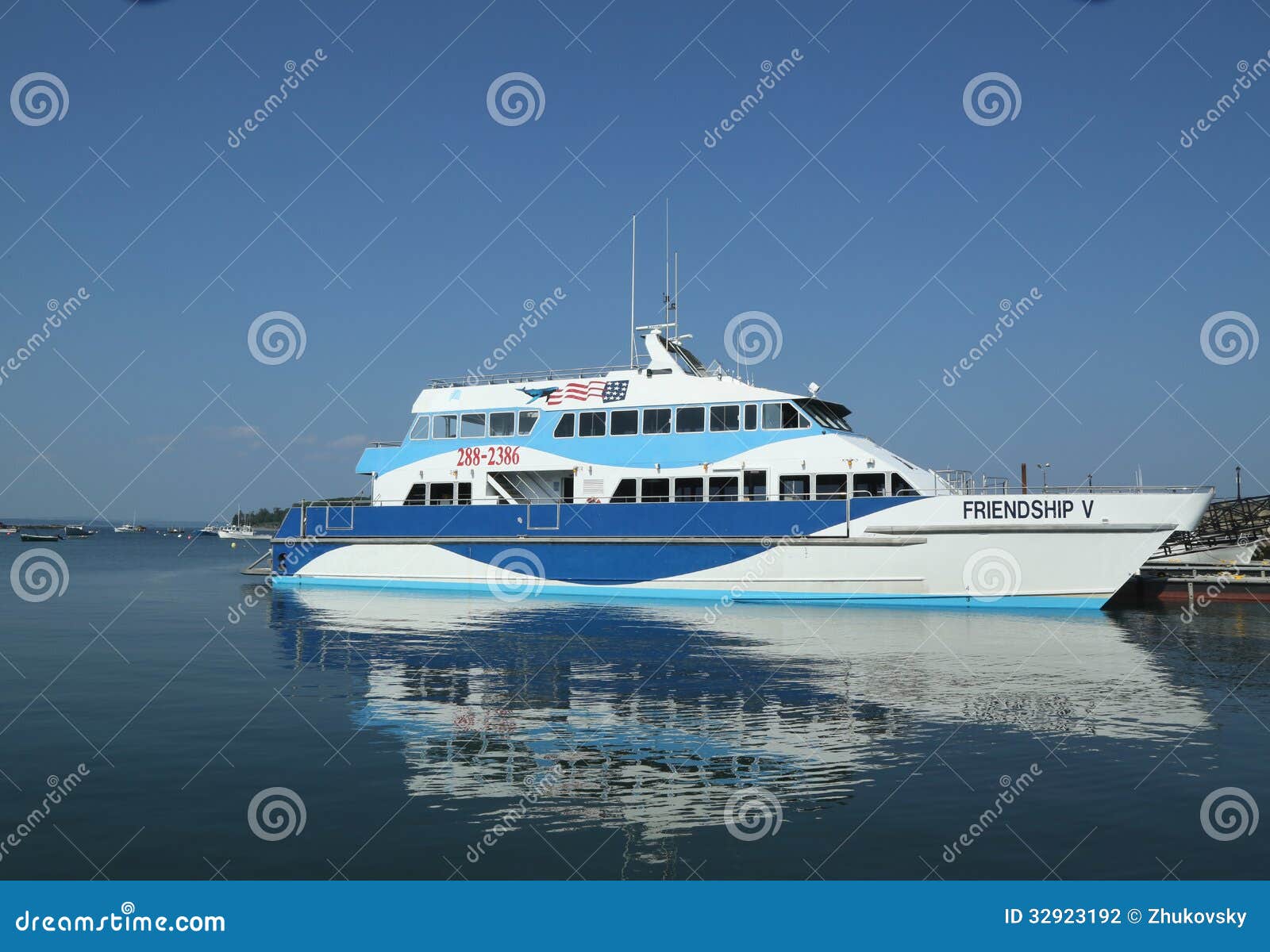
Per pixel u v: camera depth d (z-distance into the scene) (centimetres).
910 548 2627
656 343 3094
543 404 3162
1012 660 1738
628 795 907
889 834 814
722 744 1098
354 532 3378
